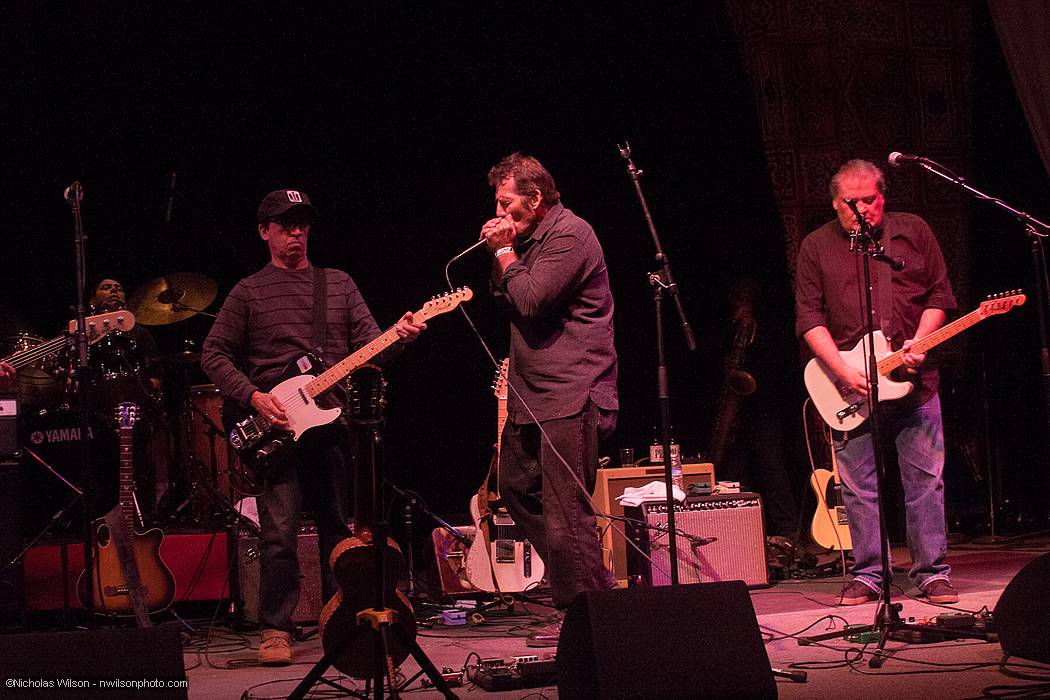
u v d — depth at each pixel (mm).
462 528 6883
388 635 3781
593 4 9289
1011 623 3574
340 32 8953
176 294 8109
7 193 8547
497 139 9352
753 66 8773
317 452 5129
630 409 9617
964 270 8938
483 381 9461
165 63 8633
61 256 8758
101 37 8461
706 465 7297
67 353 6754
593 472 4324
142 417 7281
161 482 7805
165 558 6320
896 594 5820
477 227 9414
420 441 9352
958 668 3955
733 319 8477
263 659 4828
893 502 8445
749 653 3090
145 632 2945
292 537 5008
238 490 6398
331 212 9148
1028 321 9203
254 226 9000
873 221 5512
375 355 4957
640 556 6562
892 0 9000
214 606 7039
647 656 3041
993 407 8914
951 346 8891
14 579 6055
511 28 9227
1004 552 7691
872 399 4512
